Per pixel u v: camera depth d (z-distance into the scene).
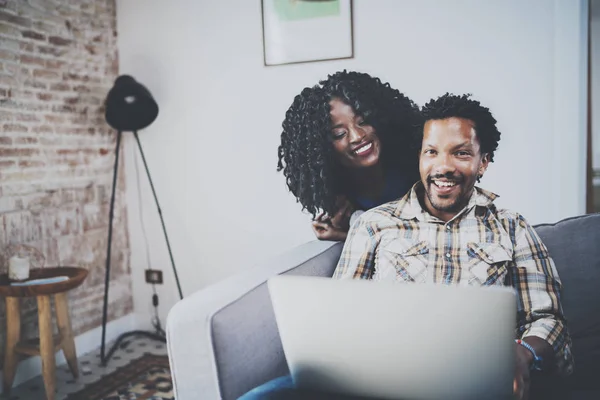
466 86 2.37
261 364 1.49
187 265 3.11
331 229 2.66
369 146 2.50
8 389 2.42
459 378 0.99
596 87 5.45
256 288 1.56
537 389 1.39
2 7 2.46
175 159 3.04
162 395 2.40
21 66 2.57
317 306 1.05
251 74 2.79
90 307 3.01
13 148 2.54
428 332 0.98
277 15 2.68
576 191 2.24
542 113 2.26
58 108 2.78
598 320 1.59
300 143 2.69
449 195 2.17
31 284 2.28
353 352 1.05
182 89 2.97
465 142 2.15
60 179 2.80
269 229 2.84
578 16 2.17
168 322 1.39
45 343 2.32
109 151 3.12
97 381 2.56
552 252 1.70
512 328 0.92
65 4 2.79
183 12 2.92
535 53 2.25
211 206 2.98
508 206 2.35
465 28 2.35
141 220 3.20
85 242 2.97
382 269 1.78
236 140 2.87
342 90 2.56
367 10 2.50
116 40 3.13
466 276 1.66
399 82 2.46
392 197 2.46
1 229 2.49
